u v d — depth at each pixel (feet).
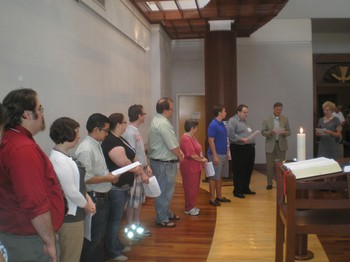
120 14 15.38
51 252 5.12
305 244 10.48
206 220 14.38
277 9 19.43
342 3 27.07
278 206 7.73
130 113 12.09
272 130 19.53
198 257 10.69
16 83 7.69
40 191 5.03
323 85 30.48
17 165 4.94
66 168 7.01
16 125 5.31
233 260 10.46
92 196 8.73
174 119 28.68
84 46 11.49
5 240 5.19
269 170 19.88
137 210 12.41
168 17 20.71
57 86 9.59
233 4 18.48
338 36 30.78
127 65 16.62
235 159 18.03
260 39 27.96
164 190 13.39
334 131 17.94
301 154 7.57
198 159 14.71
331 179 8.38
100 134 8.79
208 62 23.25
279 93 28.04
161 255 10.85
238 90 28.25
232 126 17.92
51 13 9.29
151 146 13.35
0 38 7.14
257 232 12.90
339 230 6.19
